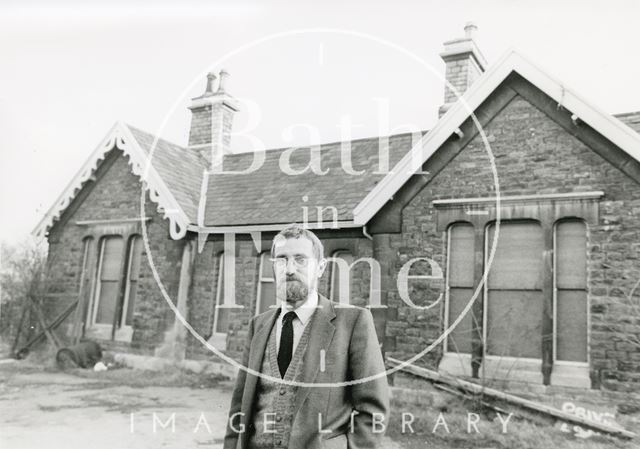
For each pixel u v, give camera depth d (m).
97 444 6.21
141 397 8.66
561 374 7.30
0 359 11.61
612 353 7.02
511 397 7.38
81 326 11.59
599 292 7.22
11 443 6.17
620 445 6.46
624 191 7.34
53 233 12.51
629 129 7.24
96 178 12.24
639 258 7.10
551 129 7.91
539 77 7.90
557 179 7.75
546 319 7.48
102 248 12.17
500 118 8.29
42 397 8.50
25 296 12.23
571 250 7.67
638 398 6.78
